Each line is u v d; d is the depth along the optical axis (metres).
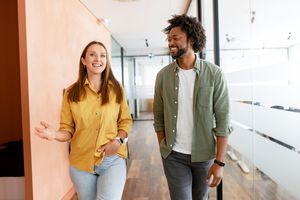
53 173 2.80
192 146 1.68
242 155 2.51
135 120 9.98
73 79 3.50
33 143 2.33
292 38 1.57
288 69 1.61
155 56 9.83
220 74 1.67
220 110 1.64
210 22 3.11
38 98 2.45
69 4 3.39
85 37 4.16
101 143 1.66
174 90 1.71
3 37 3.01
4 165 2.41
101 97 1.70
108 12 4.64
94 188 1.73
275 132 1.82
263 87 2.00
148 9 4.57
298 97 1.49
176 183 1.74
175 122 1.71
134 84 10.17
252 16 2.23
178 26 1.65
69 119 1.71
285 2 1.65
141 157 4.88
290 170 1.63
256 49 2.15
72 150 1.71
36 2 2.43
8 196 2.47
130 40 7.72
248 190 2.39
